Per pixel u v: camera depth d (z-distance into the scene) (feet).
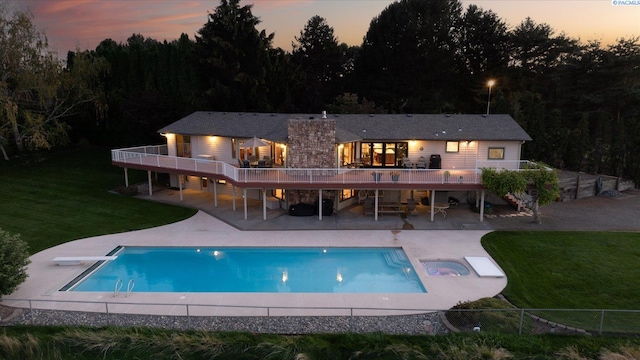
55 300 46.03
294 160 80.53
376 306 47.11
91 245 66.44
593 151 111.86
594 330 41.47
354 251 65.62
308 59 188.65
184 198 95.50
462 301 47.80
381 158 90.94
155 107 127.34
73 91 126.82
